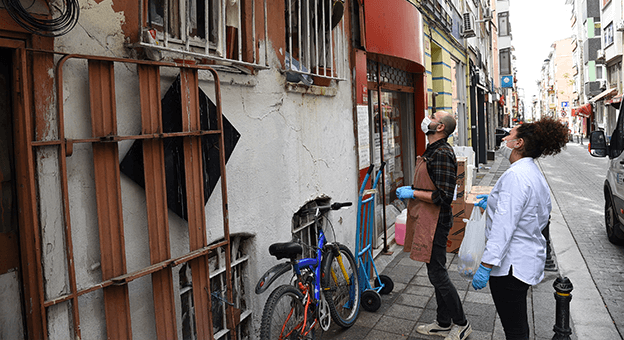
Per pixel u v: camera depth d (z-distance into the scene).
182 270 2.62
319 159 4.07
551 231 7.11
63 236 1.84
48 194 1.78
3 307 1.75
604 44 31.38
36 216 1.71
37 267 1.73
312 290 3.34
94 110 1.94
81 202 1.94
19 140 1.73
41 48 1.75
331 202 4.30
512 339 2.60
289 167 3.55
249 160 3.06
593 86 37.38
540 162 19.58
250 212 3.08
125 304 2.08
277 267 2.95
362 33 5.01
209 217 2.68
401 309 4.10
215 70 2.61
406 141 8.15
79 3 1.90
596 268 5.27
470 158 11.28
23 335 1.82
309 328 3.17
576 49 49.44
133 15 2.16
